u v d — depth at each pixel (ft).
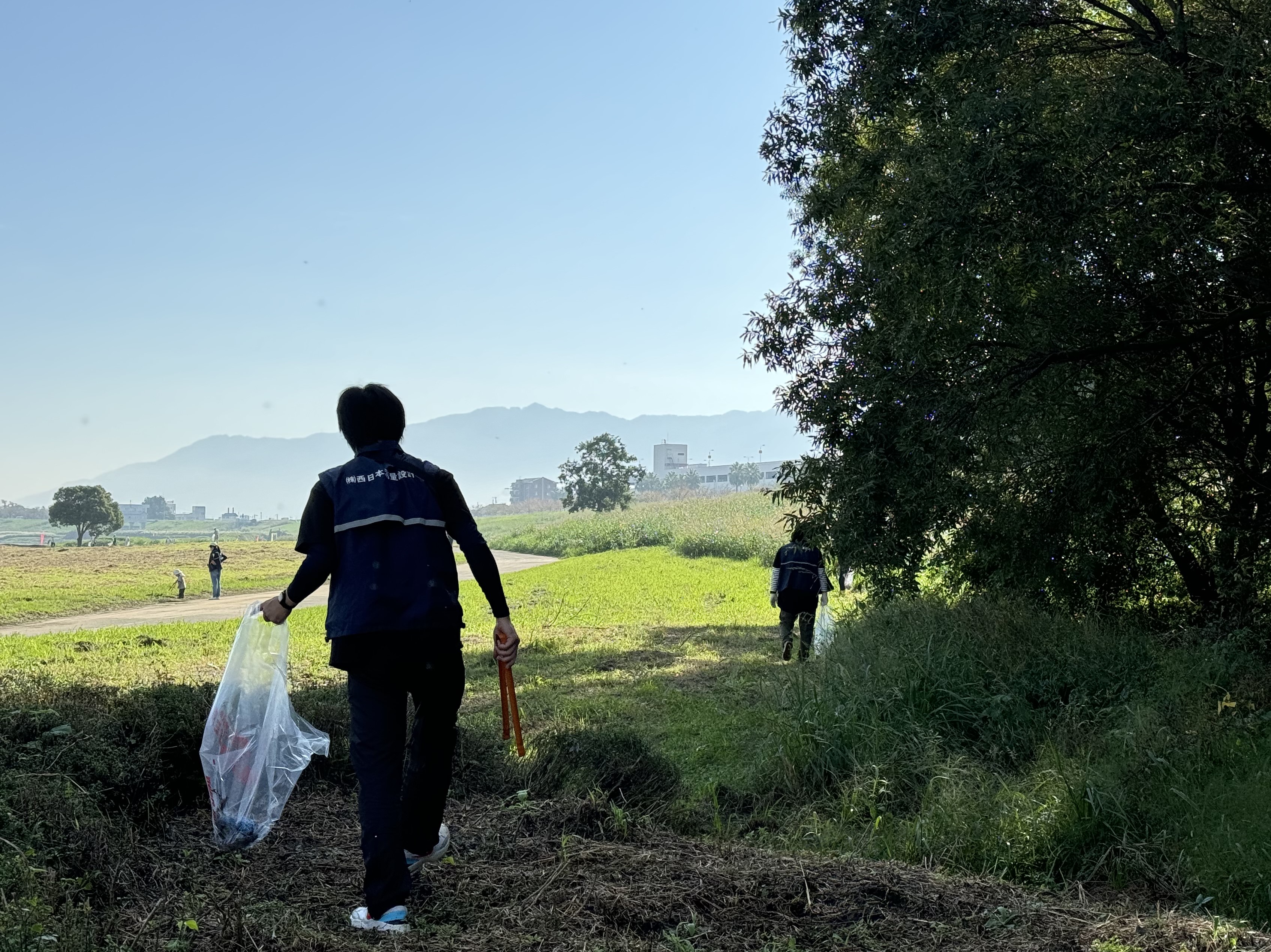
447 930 11.84
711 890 13.41
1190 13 30.04
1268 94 27.14
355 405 13.53
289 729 16.17
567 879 13.60
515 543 226.99
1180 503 36.76
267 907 12.34
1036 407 31.94
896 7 30.53
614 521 212.64
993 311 31.94
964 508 32.58
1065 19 30.55
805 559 43.91
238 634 16.02
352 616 12.41
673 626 60.85
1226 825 17.62
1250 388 33.53
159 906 12.27
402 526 12.86
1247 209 29.73
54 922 10.53
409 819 13.48
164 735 17.97
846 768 23.45
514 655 13.58
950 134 28.99
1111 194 27.45
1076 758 22.00
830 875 14.26
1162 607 37.55
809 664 34.88
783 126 34.68
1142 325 31.22
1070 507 34.88
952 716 26.08
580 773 20.59
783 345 34.96
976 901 13.67
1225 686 25.58
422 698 13.19
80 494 354.13
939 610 35.53
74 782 15.06
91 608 97.91
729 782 24.43
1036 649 29.55
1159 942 12.31
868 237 32.27
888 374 31.99
